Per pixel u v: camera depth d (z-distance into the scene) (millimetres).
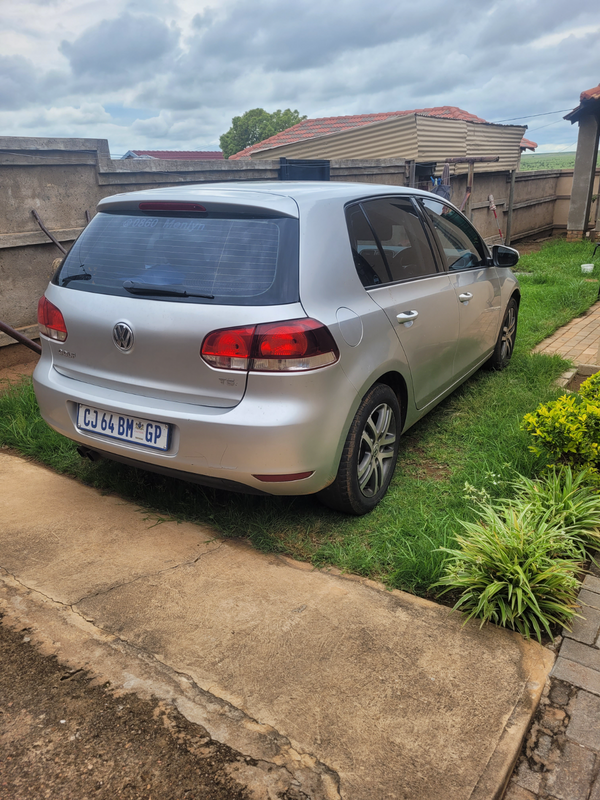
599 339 6961
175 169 7535
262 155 14320
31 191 6156
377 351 3066
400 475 3748
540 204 18609
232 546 2963
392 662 2201
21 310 6219
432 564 2674
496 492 3430
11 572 2682
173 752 1829
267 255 2654
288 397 2559
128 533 3047
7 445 4145
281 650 2242
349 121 18859
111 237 3025
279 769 1777
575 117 15641
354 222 3180
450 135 13297
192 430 2625
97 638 2281
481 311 4676
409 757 1822
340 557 2826
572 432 3273
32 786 1727
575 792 1777
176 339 2619
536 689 2102
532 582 2498
